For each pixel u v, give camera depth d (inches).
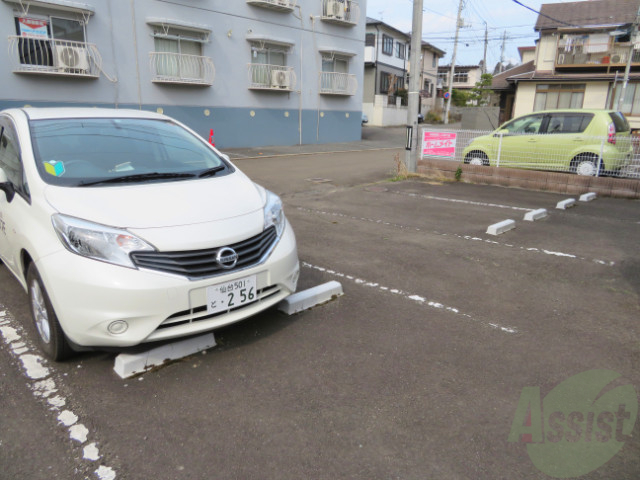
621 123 369.7
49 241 103.0
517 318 141.0
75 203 108.0
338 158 612.1
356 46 858.8
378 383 107.3
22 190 120.6
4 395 101.1
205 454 85.2
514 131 395.5
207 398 101.2
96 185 117.6
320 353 119.7
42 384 105.2
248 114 705.0
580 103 840.9
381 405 99.5
